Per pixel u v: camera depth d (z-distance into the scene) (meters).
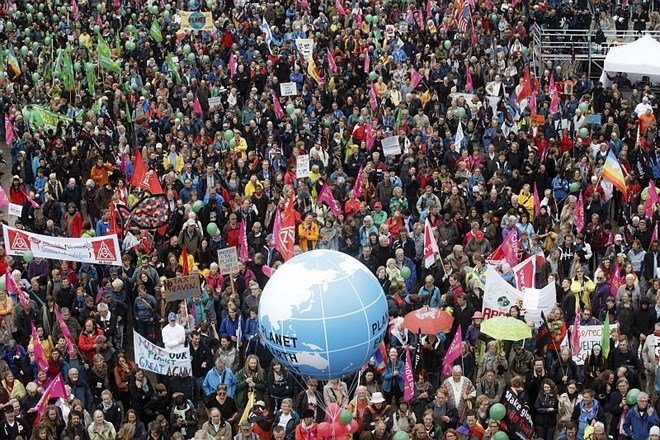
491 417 25.06
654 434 24.14
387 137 42.59
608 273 32.59
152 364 27.94
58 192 39.38
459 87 51.88
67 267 32.47
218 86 50.12
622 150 41.59
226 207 36.69
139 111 47.31
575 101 48.75
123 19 64.25
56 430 25.31
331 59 52.47
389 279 31.50
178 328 28.11
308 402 26.28
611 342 28.55
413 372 27.72
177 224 36.00
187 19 60.16
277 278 24.19
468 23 58.47
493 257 33.06
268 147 42.59
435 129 43.69
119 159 43.19
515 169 40.75
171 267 32.66
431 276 30.64
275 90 50.00
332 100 48.84
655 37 60.44
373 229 34.59
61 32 60.31
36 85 51.47
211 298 30.58
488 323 27.53
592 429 25.42
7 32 61.62
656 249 33.44
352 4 63.38
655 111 47.91
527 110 46.19
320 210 36.38
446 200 36.94
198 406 28.89
